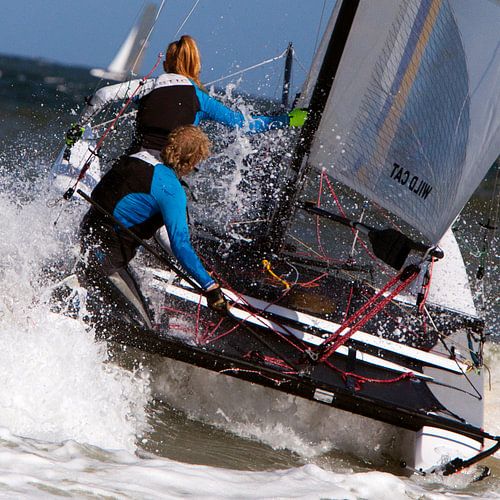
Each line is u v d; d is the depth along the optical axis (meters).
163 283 16.41
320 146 17.78
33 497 8.27
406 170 17.81
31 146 39.94
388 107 17.44
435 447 13.40
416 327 17.64
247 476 11.00
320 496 10.58
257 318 15.88
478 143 17.47
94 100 17.69
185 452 12.45
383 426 14.65
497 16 16.61
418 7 16.59
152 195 13.58
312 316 16.70
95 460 10.18
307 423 14.67
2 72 167.62
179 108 15.87
